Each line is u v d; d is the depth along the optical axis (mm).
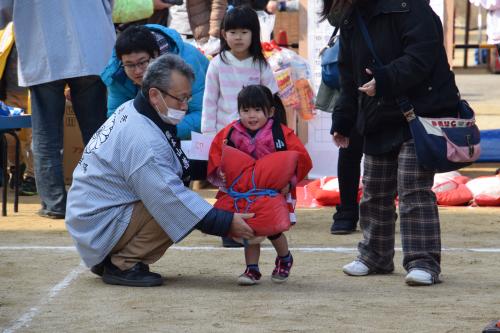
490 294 9805
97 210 10000
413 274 10047
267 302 9422
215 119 12625
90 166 10109
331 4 10281
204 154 10906
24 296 9781
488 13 20203
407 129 10000
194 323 8617
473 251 12328
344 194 13508
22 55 14250
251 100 10070
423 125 9758
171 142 10008
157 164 9758
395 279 10562
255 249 10266
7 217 15102
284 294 9781
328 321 8672
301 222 14562
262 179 9836
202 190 17734
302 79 17500
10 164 17766
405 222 10164
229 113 12539
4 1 14125
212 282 10398
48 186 14891
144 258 10219
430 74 9883
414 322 8641
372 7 9953
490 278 10641
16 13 14141
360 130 10266
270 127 10195
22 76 14344
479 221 14672
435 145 9711
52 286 10227
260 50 12602
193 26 18422
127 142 9867
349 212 13570
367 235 10789
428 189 10102
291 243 12867
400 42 9852
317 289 10039
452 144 9734
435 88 9883
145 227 10055
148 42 11227
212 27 17672
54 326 8586
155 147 9820
